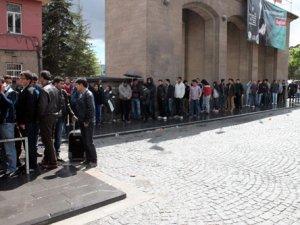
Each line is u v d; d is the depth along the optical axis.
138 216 4.82
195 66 23.38
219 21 21.77
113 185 6.12
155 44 17.41
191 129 13.02
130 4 17.73
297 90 27.72
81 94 7.48
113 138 10.94
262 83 23.47
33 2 21.19
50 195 5.43
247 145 9.73
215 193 5.71
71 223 4.63
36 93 6.82
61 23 34.75
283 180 6.39
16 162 6.84
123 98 14.48
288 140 10.49
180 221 4.63
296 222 4.59
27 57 21.00
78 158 7.75
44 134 6.95
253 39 23.70
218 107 19.12
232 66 26.67
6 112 6.31
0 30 19.98
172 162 7.75
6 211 4.80
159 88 15.59
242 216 4.79
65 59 34.75
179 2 18.72
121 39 18.41
